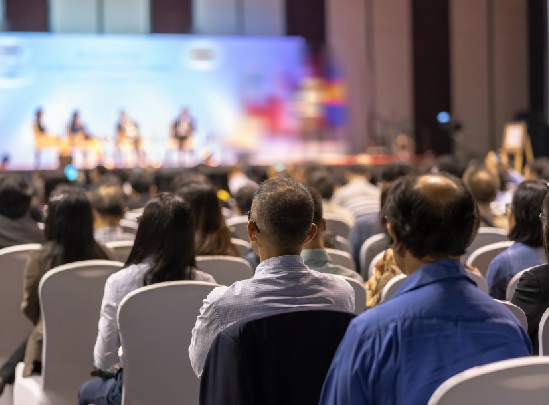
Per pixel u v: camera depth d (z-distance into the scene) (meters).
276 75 19.64
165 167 16.62
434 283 2.27
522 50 22.56
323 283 3.07
